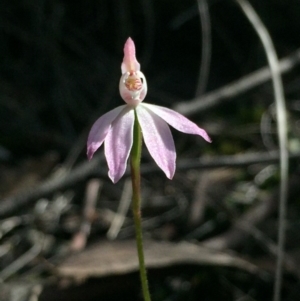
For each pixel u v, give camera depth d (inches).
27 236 10.2
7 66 15.0
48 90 14.6
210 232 10.3
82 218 10.4
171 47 15.8
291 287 8.8
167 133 5.6
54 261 9.5
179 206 10.9
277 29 15.4
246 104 14.4
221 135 13.2
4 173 11.6
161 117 5.7
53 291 8.3
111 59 15.2
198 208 10.6
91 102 14.4
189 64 15.6
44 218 10.5
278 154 10.6
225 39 15.3
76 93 14.3
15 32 14.6
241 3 10.9
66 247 10.1
